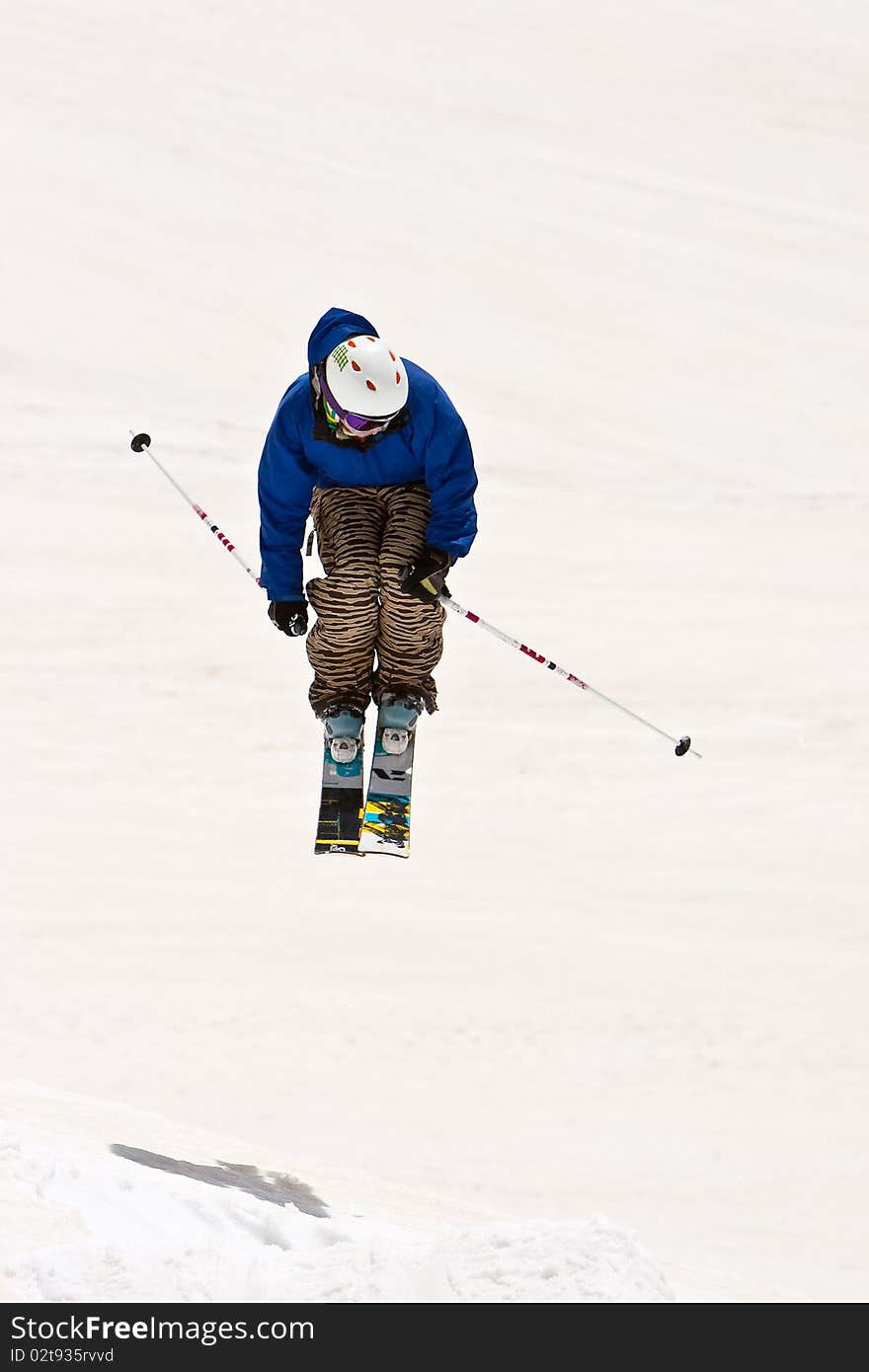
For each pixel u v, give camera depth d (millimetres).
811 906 85688
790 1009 75000
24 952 72312
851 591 129125
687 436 167625
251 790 92938
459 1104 62906
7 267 183750
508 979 74688
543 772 98938
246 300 189750
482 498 142375
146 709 100938
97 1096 59250
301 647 112000
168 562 120875
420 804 93812
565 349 190625
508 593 122562
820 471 161875
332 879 84062
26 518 124000
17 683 101562
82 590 114750
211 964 73000
